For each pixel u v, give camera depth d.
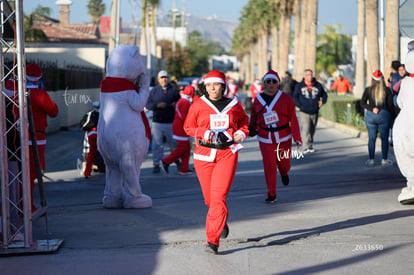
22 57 7.07
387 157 14.52
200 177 7.35
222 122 7.17
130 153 9.76
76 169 15.10
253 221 8.71
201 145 7.27
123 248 7.39
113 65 9.76
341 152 17.31
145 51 52.16
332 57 88.94
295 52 50.06
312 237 7.68
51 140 21.83
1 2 7.25
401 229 7.96
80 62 34.25
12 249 7.24
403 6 14.81
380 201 9.93
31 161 9.06
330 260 6.66
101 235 8.06
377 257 6.72
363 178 12.48
